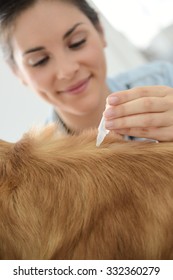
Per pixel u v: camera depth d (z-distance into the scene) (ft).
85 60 2.05
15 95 3.31
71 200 1.10
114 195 1.09
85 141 1.25
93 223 1.07
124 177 1.12
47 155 1.19
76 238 1.07
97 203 1.09
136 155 1.17
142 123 1.26
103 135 1.25
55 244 1.08
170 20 3.88
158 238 1.06
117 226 1.07
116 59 3.98
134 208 1.08
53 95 2.19
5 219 1.10
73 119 2.35
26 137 1.28
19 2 1.91
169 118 1.26
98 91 2.21
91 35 2.06
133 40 4.08
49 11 1.93
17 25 1.96
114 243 1.07
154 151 1.17
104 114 1.28
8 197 1.11
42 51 1.99
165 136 1.27
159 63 2.72
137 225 1.07
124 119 1.26
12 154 1.20
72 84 2.10
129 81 2.58
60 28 1.94
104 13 3.79
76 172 1.14
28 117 3.34
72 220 1.08
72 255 1.07
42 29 1.93
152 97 1.28
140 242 1.06
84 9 2.10
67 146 1.23
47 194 1.11
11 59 2.25
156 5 3.77
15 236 1.09
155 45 4.08
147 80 2.60
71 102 2.20
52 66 2.04
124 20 3.89
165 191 1.09
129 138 1.44
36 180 1.13
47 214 1.09
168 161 1.14
